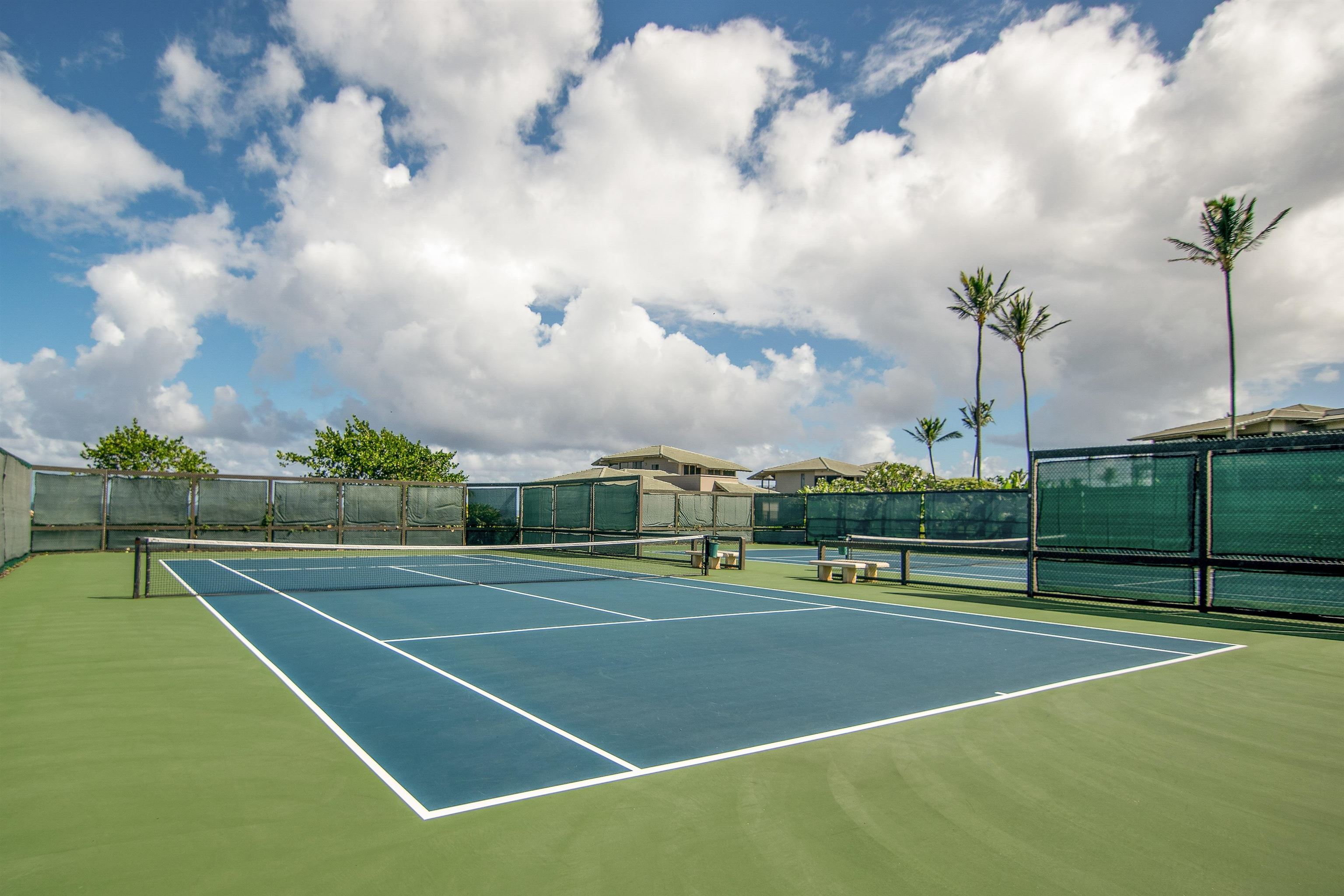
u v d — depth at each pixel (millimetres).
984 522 25547
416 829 3777
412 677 7148
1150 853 3596
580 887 3201
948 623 10977
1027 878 3326
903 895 3170
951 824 3902
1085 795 4320
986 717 5930
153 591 13820
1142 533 12945
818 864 3445
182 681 6926
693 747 5117
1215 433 41375
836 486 40906
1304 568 11016
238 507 24625
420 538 28109
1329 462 10875
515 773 4590
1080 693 6742
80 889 3139
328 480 26156
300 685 6816
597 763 4797
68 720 5645
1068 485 13992
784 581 17781
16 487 17844
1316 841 3736
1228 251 35594
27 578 15680
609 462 65312
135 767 4645
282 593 13914
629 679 7180
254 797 4176
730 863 3443
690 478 61406
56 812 3953
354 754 4926
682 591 15195
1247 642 9531
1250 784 4512
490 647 8742
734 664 7914
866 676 7359
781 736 5391
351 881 3230
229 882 3211
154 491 23344
